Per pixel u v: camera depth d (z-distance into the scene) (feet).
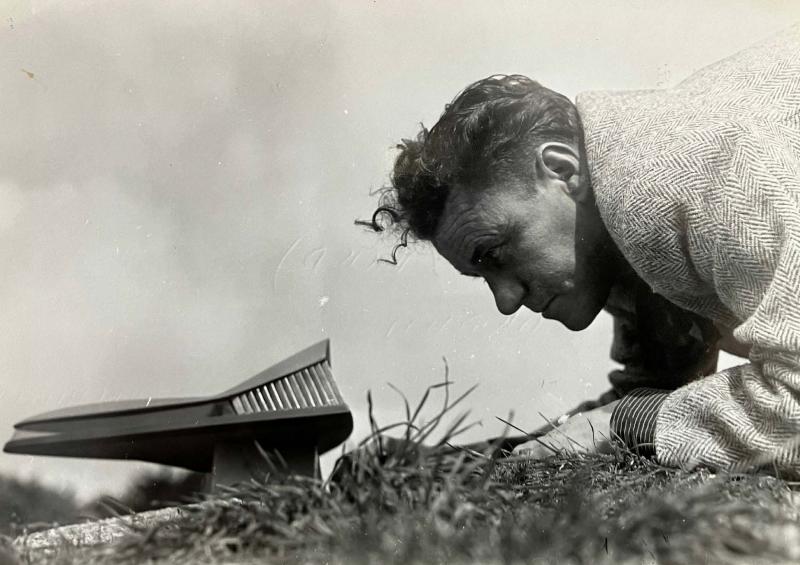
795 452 3.27
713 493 2.87
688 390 3.67
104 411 3.56
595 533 2.52
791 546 2.52
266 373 3.67
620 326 5.18
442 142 4.72
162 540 2.85
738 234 3.44
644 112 4.15
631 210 3.79
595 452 3.95
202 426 3.37
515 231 4.68
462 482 2.97
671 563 2.47
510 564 2.44
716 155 3.59
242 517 2.87
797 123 3.71
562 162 4.59
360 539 2.57
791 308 3.27
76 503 4.92
